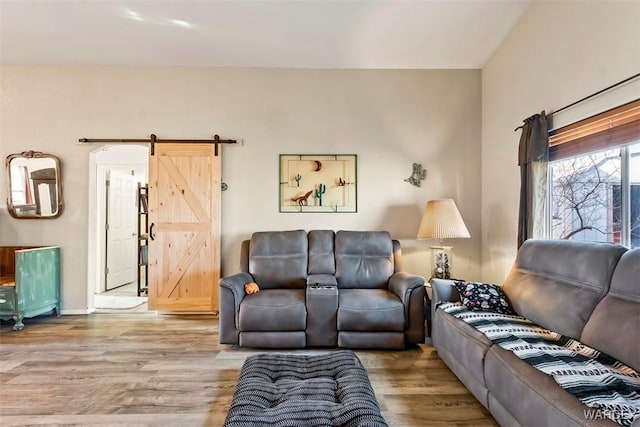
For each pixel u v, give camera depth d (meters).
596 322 1.79
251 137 4.09
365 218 4.07
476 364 1.97
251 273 3.51
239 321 2.95
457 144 4.10
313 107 4.09
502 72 3.60
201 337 3.25
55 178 4.03
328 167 4.08
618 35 2.16
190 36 3.46
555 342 1.88
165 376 2.44
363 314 2.91
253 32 3.39
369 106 4.10
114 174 5.74
